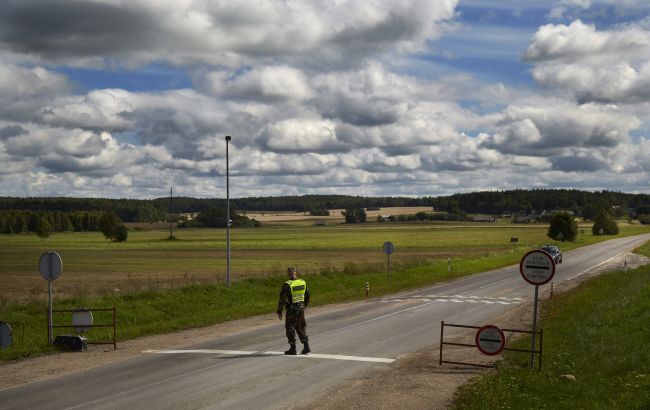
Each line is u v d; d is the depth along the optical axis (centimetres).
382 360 1401
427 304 2664
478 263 5384
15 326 2064
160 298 2691
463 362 1377
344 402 1020
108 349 1598
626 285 3036
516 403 978
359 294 3183
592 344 1468
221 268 5847
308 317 2259
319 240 12625
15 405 1001
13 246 11388
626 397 985
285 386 1133
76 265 6397
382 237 13625
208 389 1108
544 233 14675
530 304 2612
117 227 13638
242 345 1616
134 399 1036
